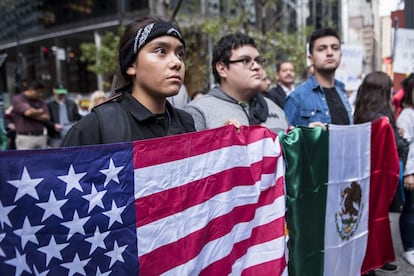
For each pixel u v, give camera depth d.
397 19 6.18
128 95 1.61
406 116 3.48
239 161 1.95
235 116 2.32
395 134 3.23
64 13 22.52
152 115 1.60
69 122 7.68
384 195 3.01
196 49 11.65
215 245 1.81
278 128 2.53
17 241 1.18
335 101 3.21
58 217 1.27
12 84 17.31
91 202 1.35
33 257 1.21
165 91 1.57
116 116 1.55
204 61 11.55
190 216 1.68
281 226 2.08
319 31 3.17
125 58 1.62
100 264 1.37
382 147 2.95
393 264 3.37
